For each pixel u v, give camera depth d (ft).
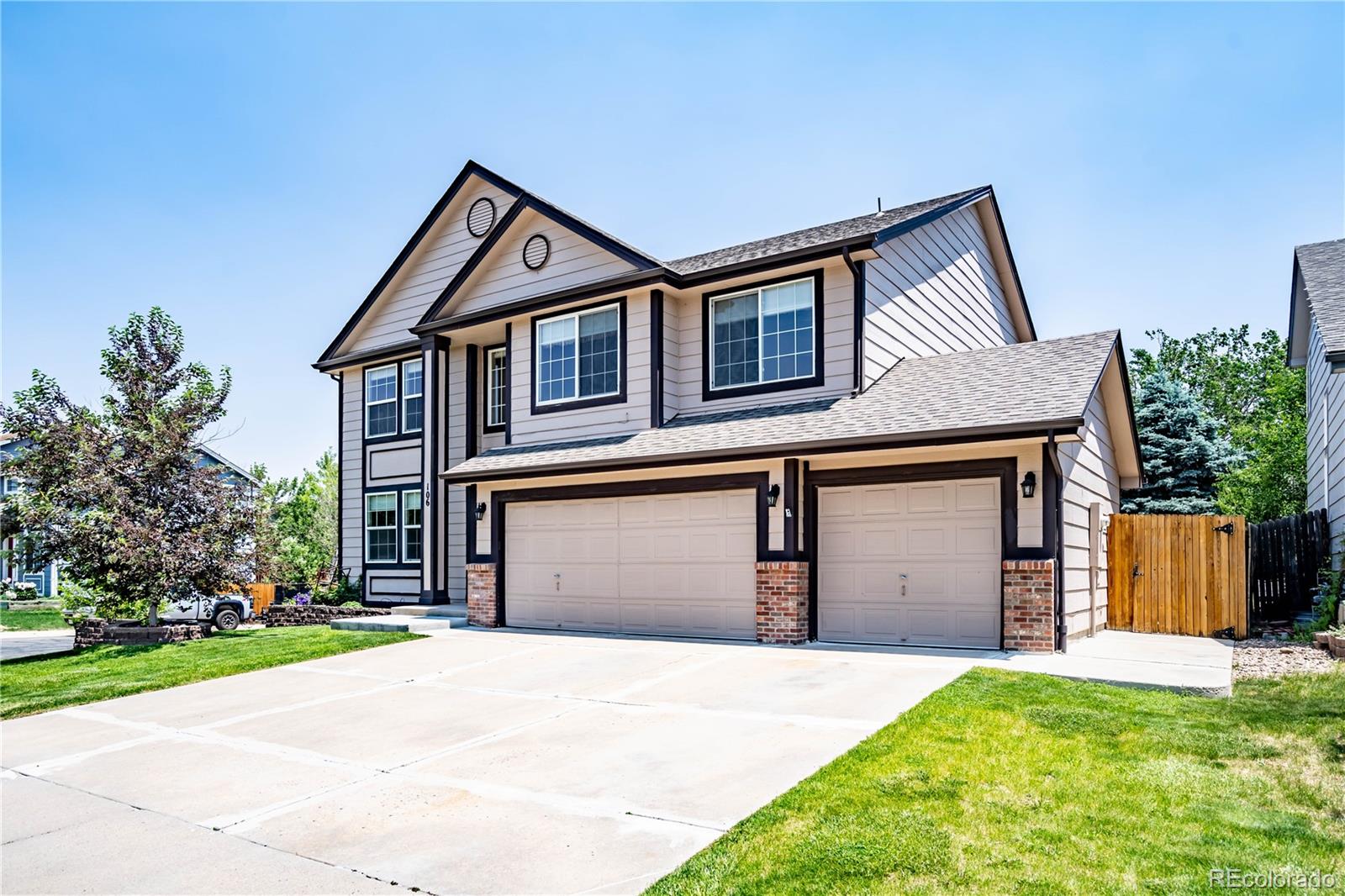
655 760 20.89
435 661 37.52
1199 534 42.50
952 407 35.50
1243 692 26.25
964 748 19.99
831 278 41.81
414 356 62.18
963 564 35.19
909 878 13.44
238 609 71.26
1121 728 21.66
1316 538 47.65
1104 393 45.52
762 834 15.56
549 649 38.91
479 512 49.93
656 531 43.01
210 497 51.96
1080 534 38.88
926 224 47.80
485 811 18.08
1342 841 14.57
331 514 95.76
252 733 26.40
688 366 46.50
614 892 13.92
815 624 38.47
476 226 59.57
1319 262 45.50
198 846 17.11
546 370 50.49
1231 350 130.31
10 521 48.32
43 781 22.61
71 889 15.35
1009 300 63.98
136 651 45.19
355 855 16.19
